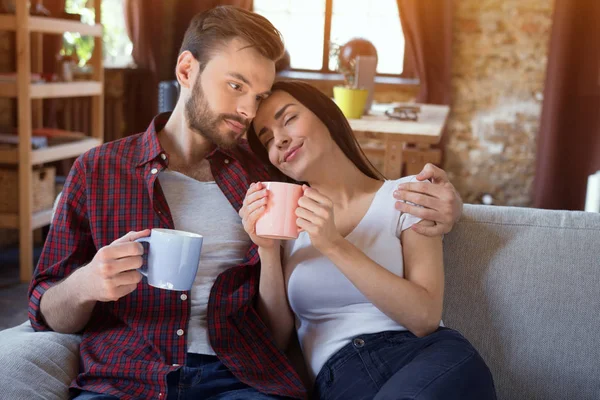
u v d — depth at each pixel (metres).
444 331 1.43
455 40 5.30
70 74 4.03
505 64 5.29
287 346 1.64
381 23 5.69
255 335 1.51
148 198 1.50
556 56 5.01
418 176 1.51
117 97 5.31
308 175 1.55
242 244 1.57
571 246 1.57
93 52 4.14
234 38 1.45
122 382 1.36
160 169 1.51
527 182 5.38
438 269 1.46
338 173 1.56
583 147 5.07
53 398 1.29
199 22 1.51
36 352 1.35
